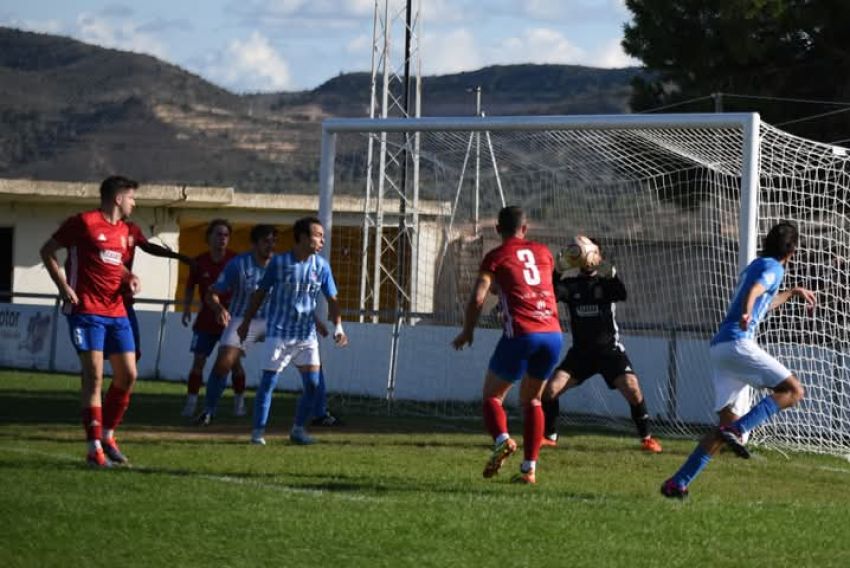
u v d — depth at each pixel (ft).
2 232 179.01
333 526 40.60
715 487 54.70
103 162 510.58
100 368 55.01
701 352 86.74
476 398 96.99
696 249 91.56
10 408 79.61
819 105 127.95
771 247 53.83
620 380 68.18
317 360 65.87
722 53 128.26
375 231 137.08
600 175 95.76
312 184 472.85
